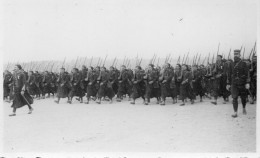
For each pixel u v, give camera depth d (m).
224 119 10.14
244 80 10.30
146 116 11.38
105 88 15.64
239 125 9.21
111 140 8.29
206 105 13.59
